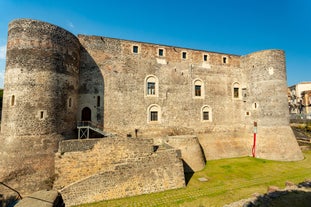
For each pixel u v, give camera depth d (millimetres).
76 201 12070
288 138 22719
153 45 22781
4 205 12336
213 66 25672
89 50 19859
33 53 14633
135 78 21391
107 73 20297
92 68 19781
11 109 14250
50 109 14805
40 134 14219
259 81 24672
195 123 23734
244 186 14602
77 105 18406
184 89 23688
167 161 14773
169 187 14234
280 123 23094
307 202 9633
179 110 23125
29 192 13047
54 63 15367
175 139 19125
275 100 23422
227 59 26672
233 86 26531
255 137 24406
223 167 19703
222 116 25328
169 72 23141
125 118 20469
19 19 14969
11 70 14711
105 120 19672
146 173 13898
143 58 22047
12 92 14422
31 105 14250
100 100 19734
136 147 15836
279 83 23703
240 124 26266
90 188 12469
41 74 14703
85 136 18484
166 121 22328
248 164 20625
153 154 14688
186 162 18625
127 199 12703
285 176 16734
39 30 14961
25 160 13461
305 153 25688
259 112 24312
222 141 24594
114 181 12992
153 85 22312
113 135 17875
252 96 25359
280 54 24453
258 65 25016
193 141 19688
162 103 22359
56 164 13625
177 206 11688
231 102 26109
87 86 19422
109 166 14984
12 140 13750
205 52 25484
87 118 19172
